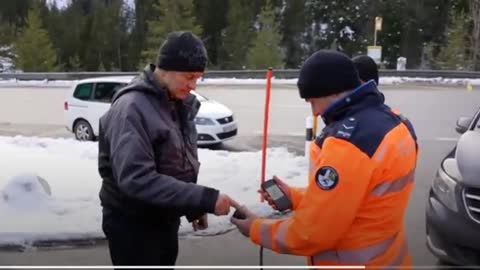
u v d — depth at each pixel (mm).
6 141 10203
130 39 60094
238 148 10648
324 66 1894
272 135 12234
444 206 3957
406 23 52531
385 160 1789
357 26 54250
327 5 55312
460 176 3963
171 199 2158
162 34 46094
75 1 63062
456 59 43438
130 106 2256
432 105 17047
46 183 6004
